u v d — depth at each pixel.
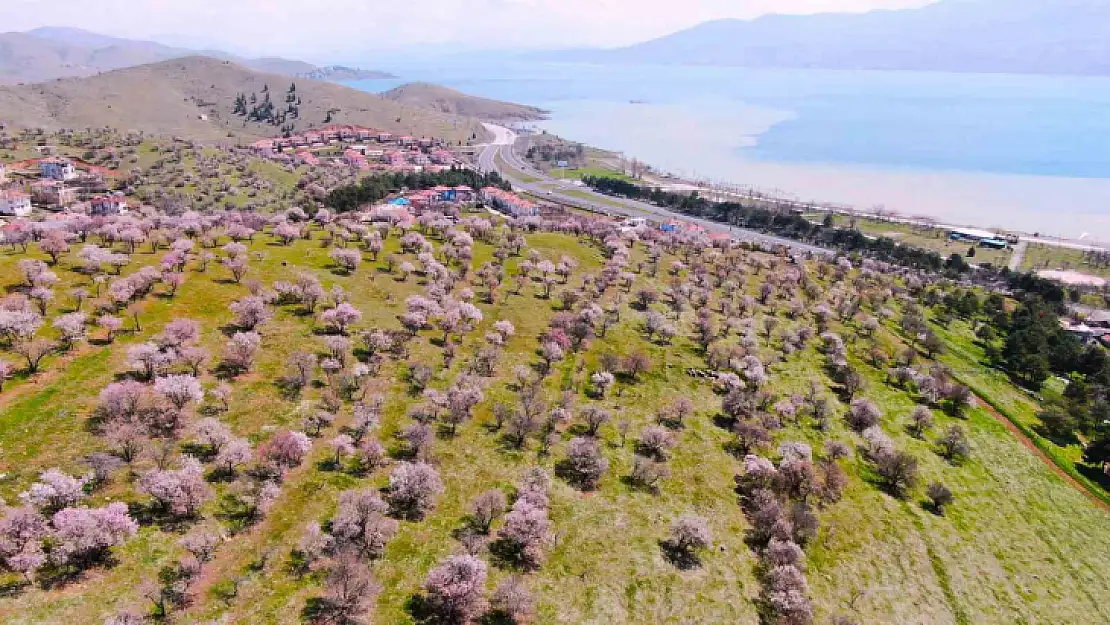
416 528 58.31
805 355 126.44
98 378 69.56
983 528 86.00
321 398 75.81
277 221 153.50
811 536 71.31
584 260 159.25
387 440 71.19
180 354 76.00
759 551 67.62
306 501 58.97
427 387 83.31
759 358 116.50
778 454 87.38
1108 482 112.00
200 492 54.12
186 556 49.66
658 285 149.88
